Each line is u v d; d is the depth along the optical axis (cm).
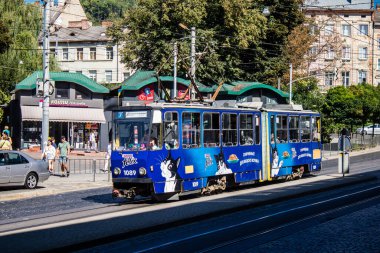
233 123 2334
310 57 6378
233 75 5550
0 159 2370
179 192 2019
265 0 6016
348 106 5531
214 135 2209
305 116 2977
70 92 5053
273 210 1806
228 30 5278
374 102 5628
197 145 2106
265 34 5731
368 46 8394
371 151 5591
